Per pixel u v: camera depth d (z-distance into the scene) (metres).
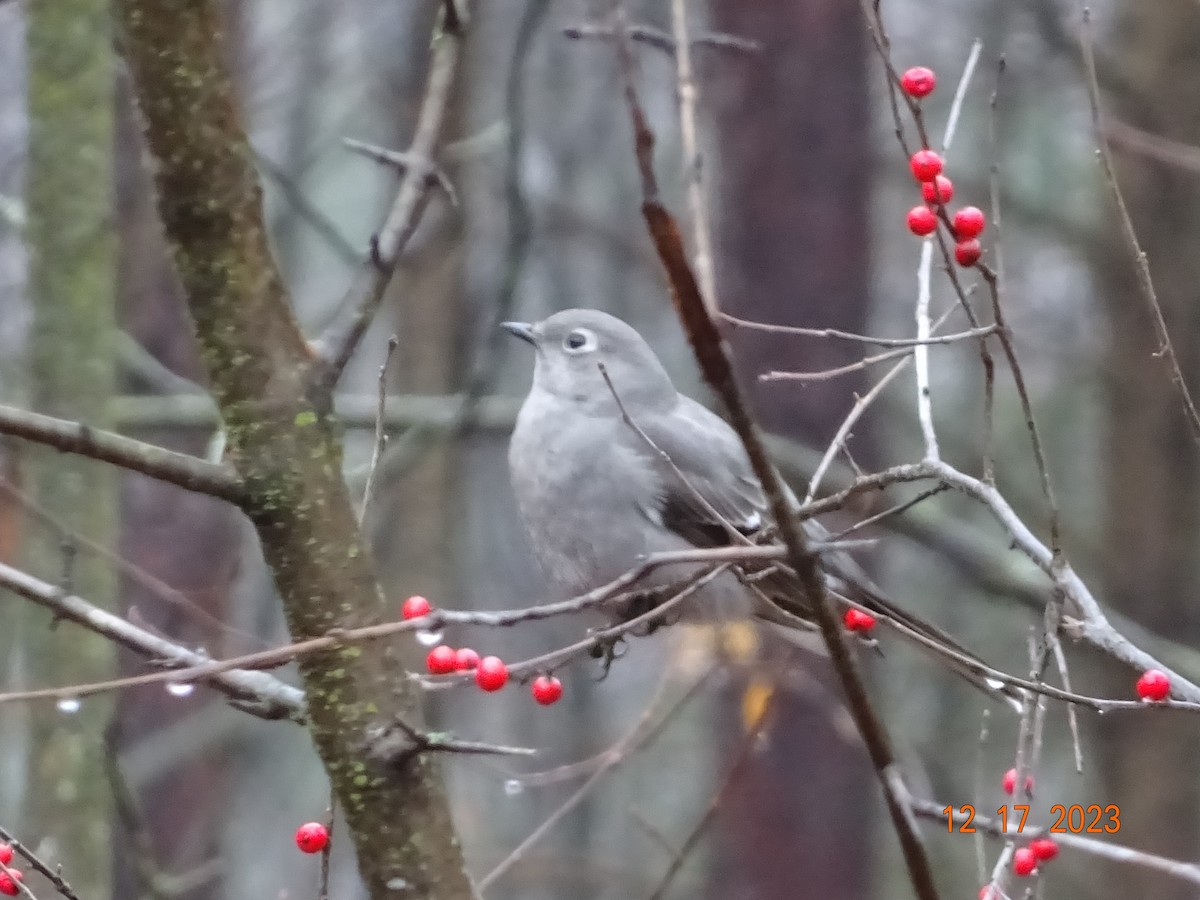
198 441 12.44
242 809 16.94
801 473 10.81
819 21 11.84
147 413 10.88
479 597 19.47
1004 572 11.81
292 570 4.79
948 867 14.45
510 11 16.91
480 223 15.72
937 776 14.83
